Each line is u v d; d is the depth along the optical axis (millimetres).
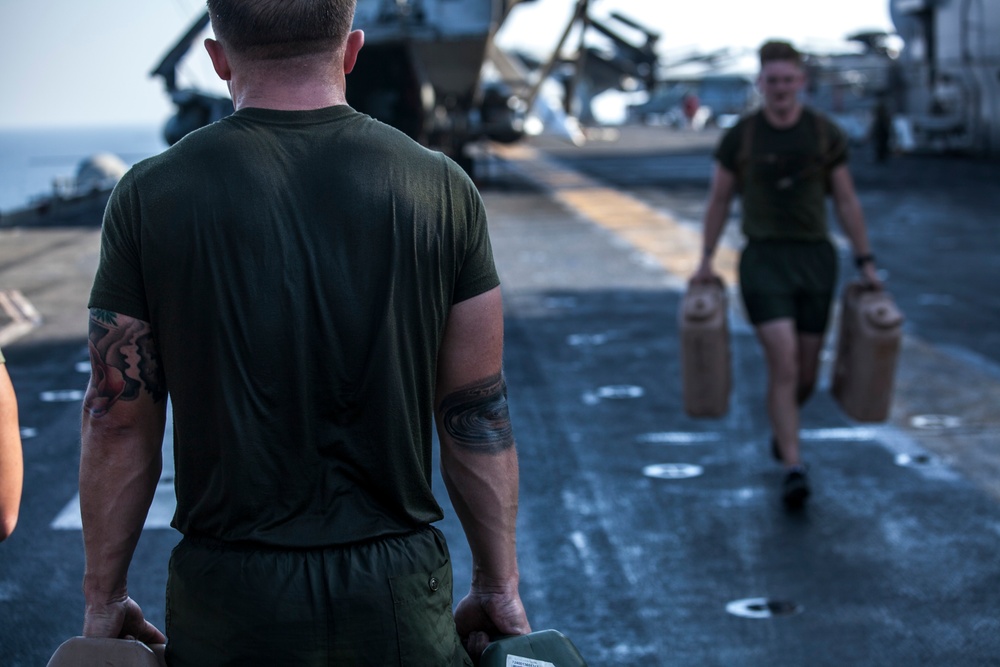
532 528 5133
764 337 5387
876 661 3854
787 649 3949
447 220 1923
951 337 9266
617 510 5367
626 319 10039
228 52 1923
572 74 26109
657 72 25578
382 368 1858
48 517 5289
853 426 6770
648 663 3857
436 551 1932
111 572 1935
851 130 37562
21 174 117812
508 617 2066
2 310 10414
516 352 8812
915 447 6340
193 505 1882
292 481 1849
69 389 7684
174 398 1875
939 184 23391
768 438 6547
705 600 4367
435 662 1887
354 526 1861
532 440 6492
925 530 5086
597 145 38125
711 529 5109
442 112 23391
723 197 5562
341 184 1856
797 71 5223
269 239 1826
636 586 4500
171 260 1827
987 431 6625
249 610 1809
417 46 19125
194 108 16375
